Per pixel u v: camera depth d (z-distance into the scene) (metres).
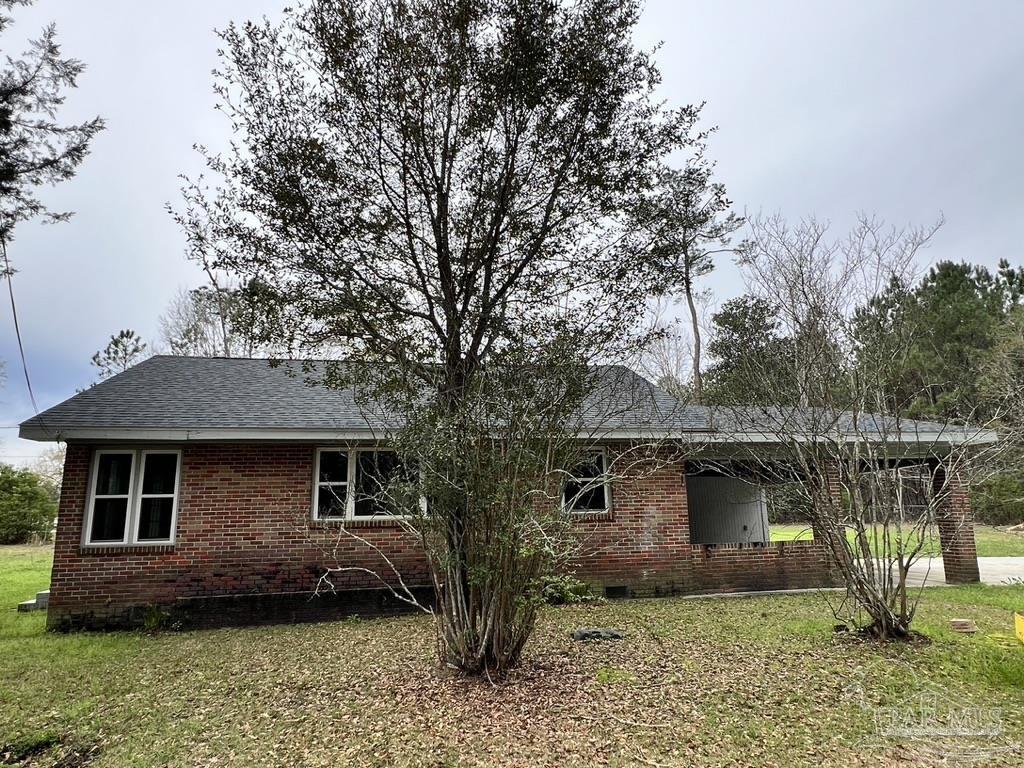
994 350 22.19
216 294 8.20
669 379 28.53
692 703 5.46
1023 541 21.83
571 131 8.02
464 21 7.58
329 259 7.67
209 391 11.53
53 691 6.39
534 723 5.05
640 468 11.67
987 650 6.81
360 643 8.24
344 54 7.43
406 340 7.54
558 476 6.34
